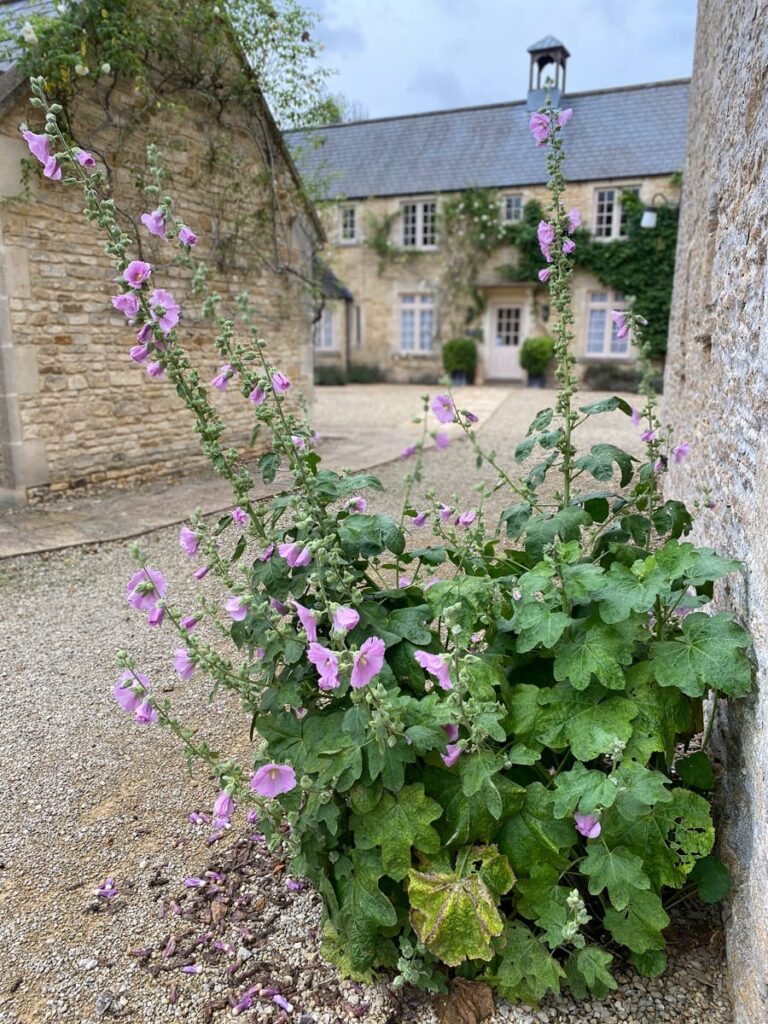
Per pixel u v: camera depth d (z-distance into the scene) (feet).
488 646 6.01
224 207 25.49
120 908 6.27
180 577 14.64
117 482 22.62
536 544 6.26
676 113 57.21
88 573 15.19
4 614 13.16
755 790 4.93
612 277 56.70
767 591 4.88
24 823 7.47
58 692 10.30
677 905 6.10
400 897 5.44
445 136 65.57
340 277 67.10
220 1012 5.25
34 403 19.95
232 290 26.27
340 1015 5.20
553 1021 5.09
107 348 21.88
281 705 5.53
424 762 5.42
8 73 18.15
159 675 10.73
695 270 14.89
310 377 31.71
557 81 61.57
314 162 67.31
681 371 17.53
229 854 6.91
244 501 5.95
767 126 7.20
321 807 5.00
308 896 6.30
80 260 20.68
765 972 4.44
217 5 21.99
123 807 7.71
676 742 6.09
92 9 19.16
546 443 6.91
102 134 20.54
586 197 57.26
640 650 5.74
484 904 4.83
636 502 7.32
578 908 4.75
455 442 29.68
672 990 5.31
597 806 4.79
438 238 62.69
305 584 5.57
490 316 63.57
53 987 5.50
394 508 17.79
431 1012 5.19
